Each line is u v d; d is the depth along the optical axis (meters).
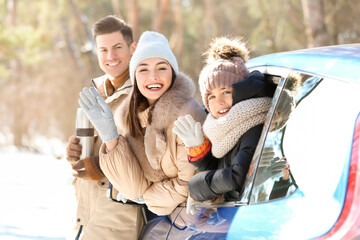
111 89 3.72
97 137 3.48
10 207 10.10
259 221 1.81
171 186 2.66
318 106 1.75
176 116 2.72
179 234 2.39
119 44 3.67
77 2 32.56
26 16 43.09
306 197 1.66
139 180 2.82
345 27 15.79
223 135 2.24
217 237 1.99
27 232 7.62
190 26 40.19
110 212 3.13
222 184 2.15
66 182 13.62
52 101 45.34
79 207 3.28
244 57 2.55
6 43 33.38
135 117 2.89
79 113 3.29
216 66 2.40
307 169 1.68
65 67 44.38
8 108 49.53
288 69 2.06
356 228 1.44
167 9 21.23
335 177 1.55
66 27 36.16
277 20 24.23
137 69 2.88
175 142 2.71
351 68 1.70
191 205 2.37
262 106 2.20
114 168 2.80
